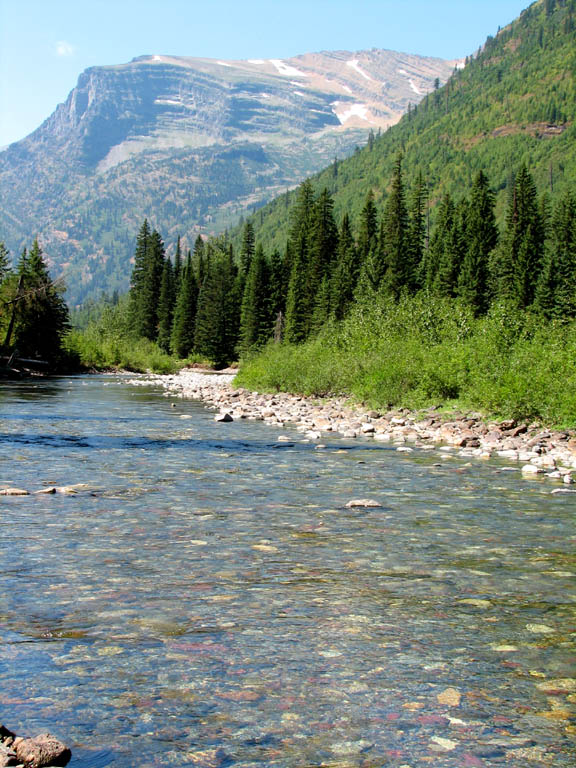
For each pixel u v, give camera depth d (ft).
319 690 11.80
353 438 57.47
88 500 28.91
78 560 19.71
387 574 19.06
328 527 24.98
